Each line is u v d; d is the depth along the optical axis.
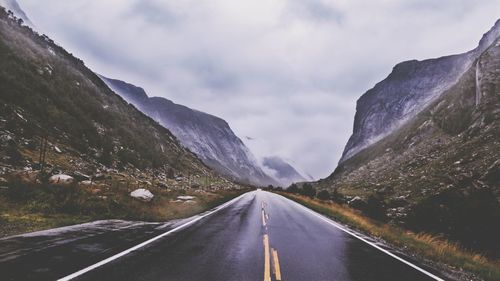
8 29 65.38
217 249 8.85
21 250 7.29
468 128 62.62
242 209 22.86
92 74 97.38
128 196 18.03
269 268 7.12
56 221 11.45
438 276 7.58
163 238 9.95
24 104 45.31
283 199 41.03
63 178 19.64
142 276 6.01
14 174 19.16
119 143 61.53
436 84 147.50
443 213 20.91
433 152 67.81
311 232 13.48
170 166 79.12
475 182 27.27
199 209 20.56
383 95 178.75
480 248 16.67
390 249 10.65
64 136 46.75
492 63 71.44
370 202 29.83
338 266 7.76
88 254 7.31
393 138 114.06
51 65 66.00
